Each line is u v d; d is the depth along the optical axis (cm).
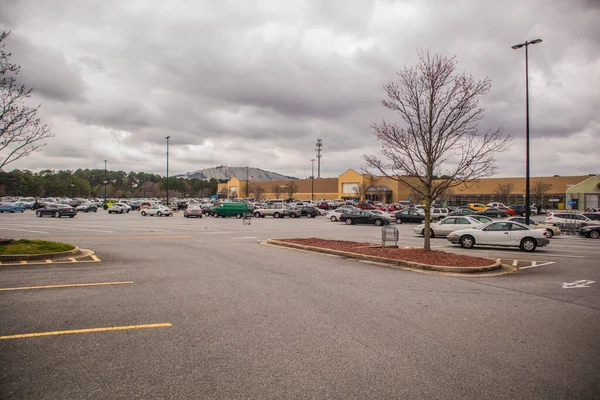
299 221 4272
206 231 2742
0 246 1350
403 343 589
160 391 427
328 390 437
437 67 1493
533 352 561
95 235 2303
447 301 857
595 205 6350
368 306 802
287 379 462
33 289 881
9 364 489
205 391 429
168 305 770
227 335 609
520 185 8331
